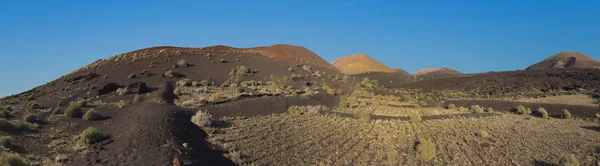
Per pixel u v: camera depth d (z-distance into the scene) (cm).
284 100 4369
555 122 3769
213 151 2088
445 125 3294
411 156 2241
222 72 6406
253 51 8694
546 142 2675
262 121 3262
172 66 6347
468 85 7344
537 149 2447
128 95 4356
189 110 3456
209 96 4456
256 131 2775
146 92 4541
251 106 4009
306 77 6719
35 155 1869
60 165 1684
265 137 2588
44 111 3294
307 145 2436
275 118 3488
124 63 6412
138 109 3262
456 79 8094
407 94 6316
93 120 2897
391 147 2434
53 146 2055
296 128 2984
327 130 2934
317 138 2642
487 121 3634
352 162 2108
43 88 5353
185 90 4797
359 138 2684
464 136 2811
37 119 2722
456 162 2131
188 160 1756
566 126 3488
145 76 5612
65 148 2011
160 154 1759
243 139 2498
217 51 8125
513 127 3306
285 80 6150
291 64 7969
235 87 5309
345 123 3278
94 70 6084
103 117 3019
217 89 5112
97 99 4147
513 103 5081
